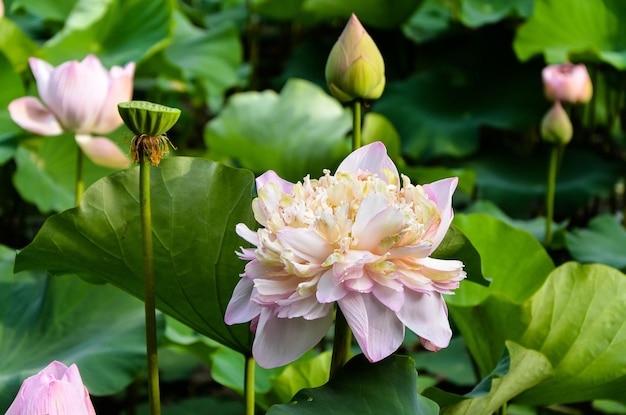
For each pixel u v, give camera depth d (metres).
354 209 1.53
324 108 2.57
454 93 3.22
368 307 1.50
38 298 1.89
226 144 2.60
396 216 1.49
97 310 1.86
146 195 1.59
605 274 1.81
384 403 1.56
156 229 1.69
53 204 2.35
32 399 1.51
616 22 2.88
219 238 1.69
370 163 1.61
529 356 1.68
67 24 2.64
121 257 1.72
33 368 1.80
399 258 1.52
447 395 1.69
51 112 2.02
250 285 1.55
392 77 3.46
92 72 2.01
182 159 1.70
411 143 3.07
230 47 3.24
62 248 1.71
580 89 2.36
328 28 3.77
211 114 3.82
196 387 2.71
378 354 1.49
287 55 3.96
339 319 1.60
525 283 2.01
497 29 3.26
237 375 2.01
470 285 1.98
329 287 1.50
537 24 2.92
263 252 1.51
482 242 2.01
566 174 3.03
